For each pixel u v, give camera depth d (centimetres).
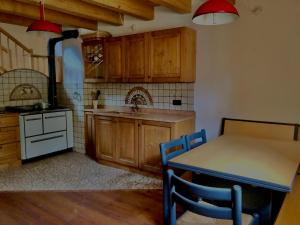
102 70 430
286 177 160
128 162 376
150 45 356
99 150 412
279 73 289
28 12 340
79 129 475
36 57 523
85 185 332
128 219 254
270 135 296
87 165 408
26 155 416
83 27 411
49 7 309
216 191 133
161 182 339
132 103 425
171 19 361
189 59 338
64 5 316
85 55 443
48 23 276
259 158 199
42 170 386
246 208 191
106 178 354
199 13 195
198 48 345
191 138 242
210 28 331
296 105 283
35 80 496
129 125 368
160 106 392
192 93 357
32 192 313
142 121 352
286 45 282
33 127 423
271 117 299
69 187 327
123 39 384
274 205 204
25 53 532
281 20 282
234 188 129
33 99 496
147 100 405
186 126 345
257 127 305
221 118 336
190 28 335
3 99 455
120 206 279
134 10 339
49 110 446
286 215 159
